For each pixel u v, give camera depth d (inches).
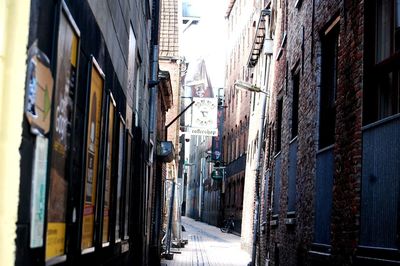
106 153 253.3
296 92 504.1
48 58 145.3
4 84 122.3
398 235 236.2
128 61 361.1
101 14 238.5
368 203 269.7
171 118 1173.7
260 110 840.9
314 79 394.0
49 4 144.2
